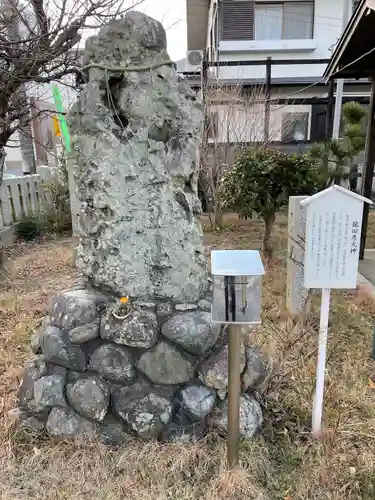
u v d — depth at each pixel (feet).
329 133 26.89
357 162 27.89
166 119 6.95
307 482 5.92
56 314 7.03
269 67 25.52
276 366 7.54
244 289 5.26
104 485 5.84
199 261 7.46
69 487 5.83
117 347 6.66
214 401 6.64
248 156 15.37
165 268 7.03
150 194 6.98
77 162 7.13
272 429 6.92
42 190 23.79
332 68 15.97
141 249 7.00
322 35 30.96
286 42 30.94
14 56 12.23
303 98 28.32
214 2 31.94
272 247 16.26
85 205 7.25
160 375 6.60
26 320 11.18
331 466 6.10
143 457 6.20
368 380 8.26
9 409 7.20
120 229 6.93
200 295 7.45
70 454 6.35
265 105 24.73
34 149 27.37
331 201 6.01
